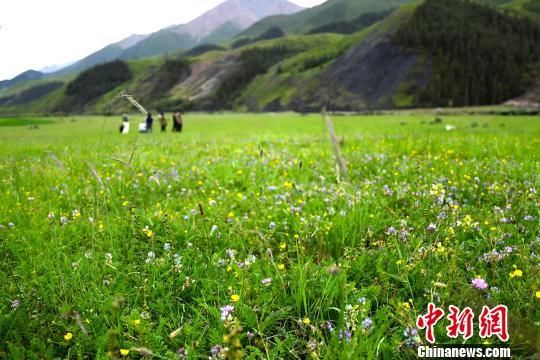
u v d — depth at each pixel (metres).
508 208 5.47
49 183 8.61
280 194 7.09
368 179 8.17
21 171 10.19
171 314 3.38
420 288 3.71
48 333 3.26
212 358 2.89
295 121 62.53
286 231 5.35
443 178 7.40
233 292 3.62
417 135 19.50
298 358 3.01
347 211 5.53
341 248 4.68
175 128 38.28
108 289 3.77
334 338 2.78
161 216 5.55
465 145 13.34
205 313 3.54
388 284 3.74
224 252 4.71
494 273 3.80
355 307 3.21
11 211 6.27
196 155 13.66
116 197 7.17
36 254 4.61
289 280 3.90
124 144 18.28
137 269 4.06
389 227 5.19
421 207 5.64
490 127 32.72
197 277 4.02
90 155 13.60
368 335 3.04
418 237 4.70
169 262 4.25
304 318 3.29
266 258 4.27
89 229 5.40
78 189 8.05
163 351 3.05
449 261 3.89
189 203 6.77
